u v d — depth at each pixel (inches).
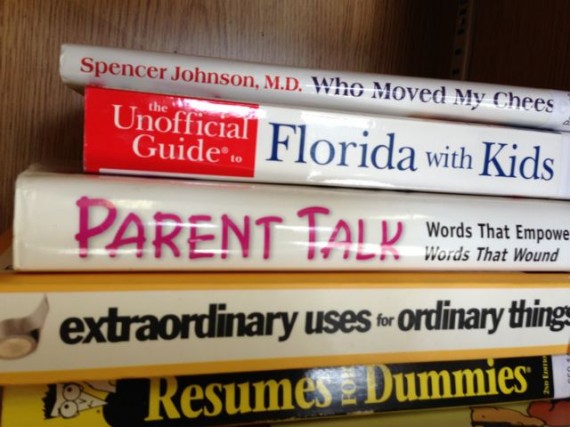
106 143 11.7
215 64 13.1
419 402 13.1
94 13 18.8
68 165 14.7
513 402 13.9
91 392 11.4
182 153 12.1
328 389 12.6
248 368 11.3
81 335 10.4
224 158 12.3
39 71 18.6
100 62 12.6
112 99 11.6
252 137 12.4
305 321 11.6
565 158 14.4
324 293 11.6
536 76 19.6
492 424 13.2
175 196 11.4
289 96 13.3
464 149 13.6
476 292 12.6
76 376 10.5
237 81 13.1
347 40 21.9
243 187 12.1
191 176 12.3
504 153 13.9
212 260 11.6
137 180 11.5
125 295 10.6
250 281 11.3
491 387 13.6
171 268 11.4
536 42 19.7
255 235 11.8
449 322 12.5
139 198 11.1
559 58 18.6
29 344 10.2
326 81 13.4
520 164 14.1
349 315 11.8
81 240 10.8
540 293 13.1
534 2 19.8
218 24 20.1
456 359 12.7
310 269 12.3
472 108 14.0
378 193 13.0
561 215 13.9
